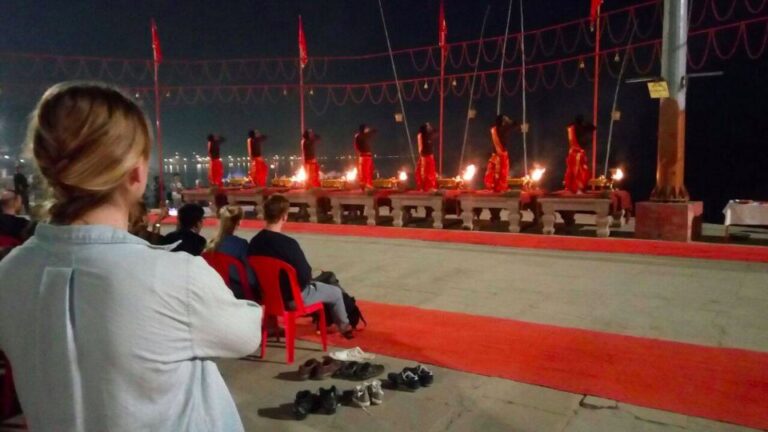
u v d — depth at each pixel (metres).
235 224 4.64
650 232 9.09
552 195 10.30
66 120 0.94
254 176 14.84
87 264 0.95
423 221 12.58
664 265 7.40
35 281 0.97
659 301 5.72
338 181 13.32
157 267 0.98
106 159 0.96
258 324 1.16
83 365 0.94
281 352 4.45
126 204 1.06
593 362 4.05
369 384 3.59
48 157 0.95
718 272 6.93
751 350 4.23
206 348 1.05
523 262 7.89
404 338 4.71
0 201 5.19
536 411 3.33
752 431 3.02
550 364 4.03
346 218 13.49
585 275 6.98
